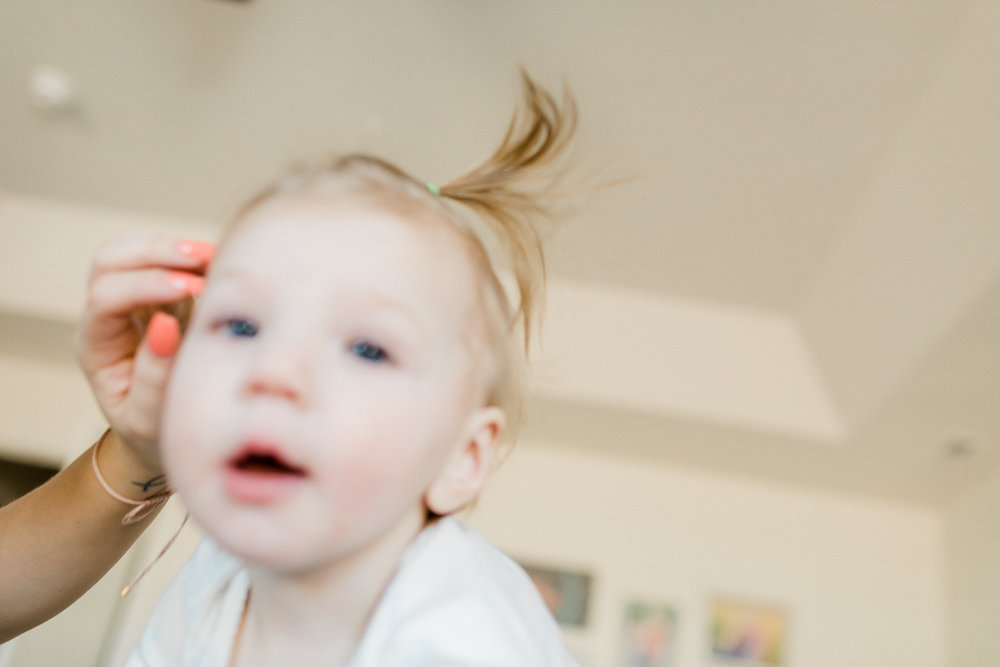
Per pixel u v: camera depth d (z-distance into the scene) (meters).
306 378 0.43
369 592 0.50
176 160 2.96
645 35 2.24
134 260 0.52
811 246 2.90
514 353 0.64
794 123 2.44
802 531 3.74
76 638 2.72
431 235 0.54
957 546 3.60
